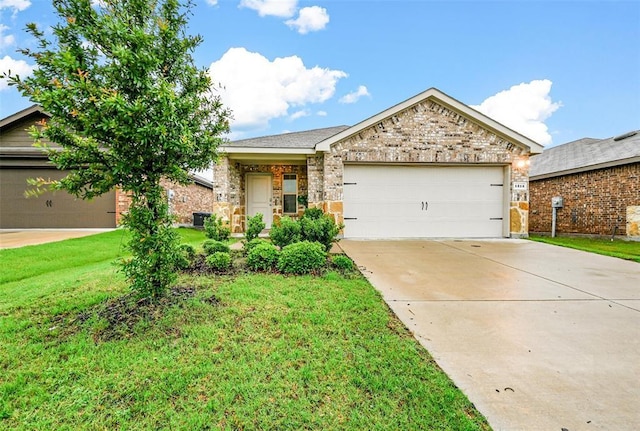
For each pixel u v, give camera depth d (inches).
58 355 96.4
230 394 78.9
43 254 260.2
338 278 181.8
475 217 398.6
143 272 127.6
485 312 138.3
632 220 382.9
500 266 230.1
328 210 380.5
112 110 105.9
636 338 113.9
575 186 452.4
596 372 91.7
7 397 77.9
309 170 402.3
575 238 426.9
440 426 69.5
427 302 150.6
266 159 427.2
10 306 135.6
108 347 100.4
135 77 110.6
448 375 89.4
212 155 145.8
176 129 118.3
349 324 119.8
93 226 428.1
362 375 87.6
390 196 393.7
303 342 105.2
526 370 92.5
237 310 129.5
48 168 428.5
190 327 113.6
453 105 378.0
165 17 129.7
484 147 386.6
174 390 80.2
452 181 397.7
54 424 69.6
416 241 362.0
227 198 403.2
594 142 544.1
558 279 193.8
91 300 139.5
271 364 92.0
